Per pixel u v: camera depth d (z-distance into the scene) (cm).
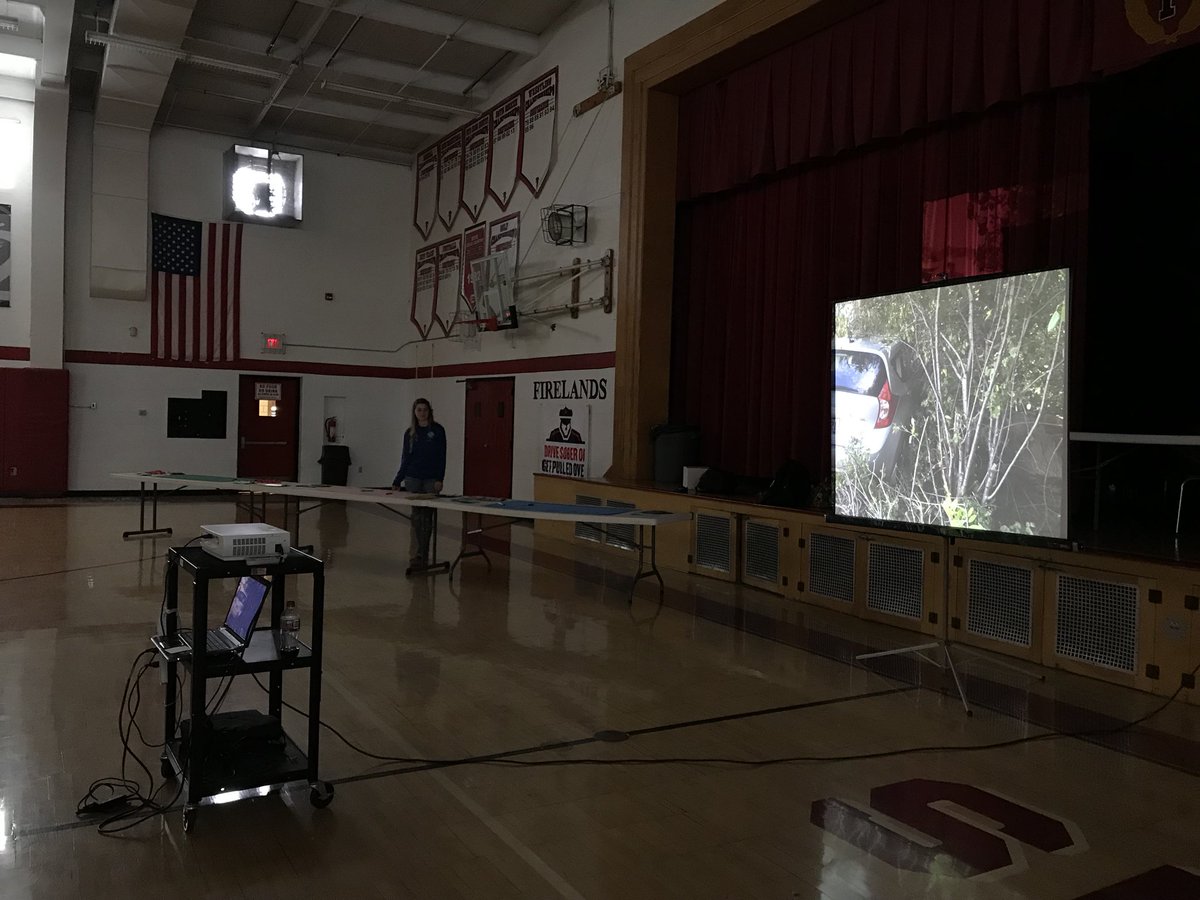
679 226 961
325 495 728
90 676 421
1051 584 480
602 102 998
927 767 339
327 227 1470
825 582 625
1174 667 424
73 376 1287
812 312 786
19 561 730
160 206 1339
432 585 682
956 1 633
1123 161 613
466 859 258
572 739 360
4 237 1226
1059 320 405
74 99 1266
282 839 267
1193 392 612
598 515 617
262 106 1289
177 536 898
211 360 1378
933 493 463
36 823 271
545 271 1116
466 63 1199
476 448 1300
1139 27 506
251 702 391
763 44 786
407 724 371
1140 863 266
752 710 402
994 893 246
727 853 266
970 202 651
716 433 909
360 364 1504
